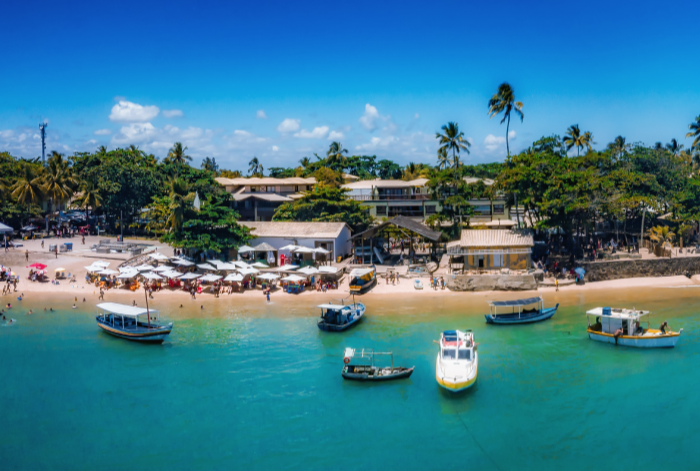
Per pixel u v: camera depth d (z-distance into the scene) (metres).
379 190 118.38
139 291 72.06
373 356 46.91
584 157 86.38
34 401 39.22
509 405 37.91
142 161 130.12
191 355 48.19
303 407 38.09
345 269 79.38
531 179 77.88
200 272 80.00
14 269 79.56
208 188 107.00
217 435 34.41
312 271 71.12
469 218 101.25
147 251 91.12
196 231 80.25
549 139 89.75
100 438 34.12
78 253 88.75
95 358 47.66
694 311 59.78
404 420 36.12
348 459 31.61
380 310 61.88
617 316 49.91
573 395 39.22
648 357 46.25
